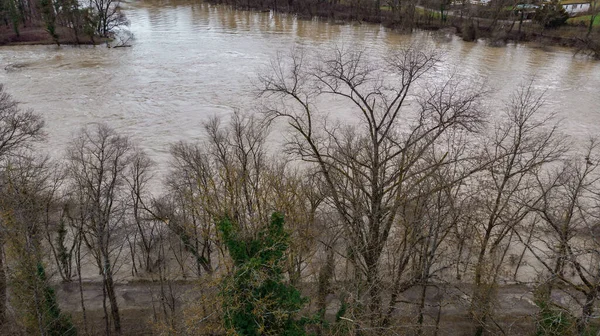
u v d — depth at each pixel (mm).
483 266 28984
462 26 110938
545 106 65938
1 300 26812
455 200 33000
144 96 70875
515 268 36750
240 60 87812
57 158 49531
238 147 35406
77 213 37594
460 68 81625
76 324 32375
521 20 106812
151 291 32594
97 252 31484
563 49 101125
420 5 132125
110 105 67312
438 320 28609
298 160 47062
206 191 29500
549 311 23594
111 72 82812
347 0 135250
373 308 24547
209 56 91188
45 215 35469
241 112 63281
